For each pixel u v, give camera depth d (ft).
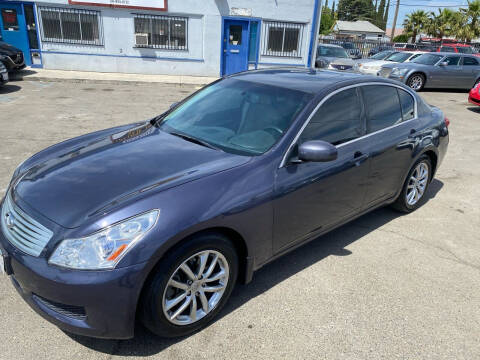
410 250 12.25
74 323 7.20
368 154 11.30
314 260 11.41
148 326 7.62
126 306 7.10
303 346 8.25
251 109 10.73
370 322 9.04
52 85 38.19
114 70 45.98
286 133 9.61
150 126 11.84
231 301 9.50
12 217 8.01
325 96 10.52
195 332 8.48
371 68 46.91
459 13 148.36
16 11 42.60
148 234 7.09
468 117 33.24
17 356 7.61
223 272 8.50
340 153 10.55
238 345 8.18
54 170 9.06
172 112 12.30
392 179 12.83
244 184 8.52
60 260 6.95
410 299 9.93
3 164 17.34
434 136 14.11
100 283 6.82
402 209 14.46
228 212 8.05
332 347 8.27
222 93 11.90
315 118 10.14
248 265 9.00
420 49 90.12
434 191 17.21
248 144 9.74
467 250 12.44
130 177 8.41
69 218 7.35
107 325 7.16
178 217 7.40
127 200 7.50
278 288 10.06
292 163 9.43
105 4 42.75
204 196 7.89
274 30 47.39
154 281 7.29
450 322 9.20
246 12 45.80
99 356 7.73
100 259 6.89
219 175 8.41
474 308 9.73
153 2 43.42
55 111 27.91
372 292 10.11
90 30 44.01
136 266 6.98
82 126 24.23
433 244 12.69
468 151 23.53
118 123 25.34
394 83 13.12
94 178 8.45
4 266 7.70
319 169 9.95
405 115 13.26
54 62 44.80
